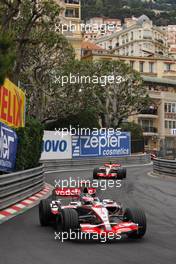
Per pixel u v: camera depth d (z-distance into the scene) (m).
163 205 15.64
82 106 45.50
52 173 32.81
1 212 13.74
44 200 11.55
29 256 7.92
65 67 42.62
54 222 11.55
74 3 87.56
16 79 25.81
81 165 39.72
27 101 41.22
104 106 51.69
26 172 17.02
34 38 33.97
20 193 16.23
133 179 27.38
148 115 82.12
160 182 25.31
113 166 27.73
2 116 18.33
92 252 8.23
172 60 97.25
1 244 9.06
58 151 38.59
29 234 10.25
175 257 7.79
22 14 32.41
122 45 135.38
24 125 21.25
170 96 85.12
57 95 43.03
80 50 77.00
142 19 136.75
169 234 10.13
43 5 29.50
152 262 7.40
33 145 19.77
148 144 83.31
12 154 16.84
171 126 84.94
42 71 41.41
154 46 136.88
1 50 11.84
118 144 44.41
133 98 53.47
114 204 10.27
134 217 9.36
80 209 10.38
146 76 86.00
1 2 23.84
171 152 47.84
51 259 7.68
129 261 7.48
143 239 9.52
